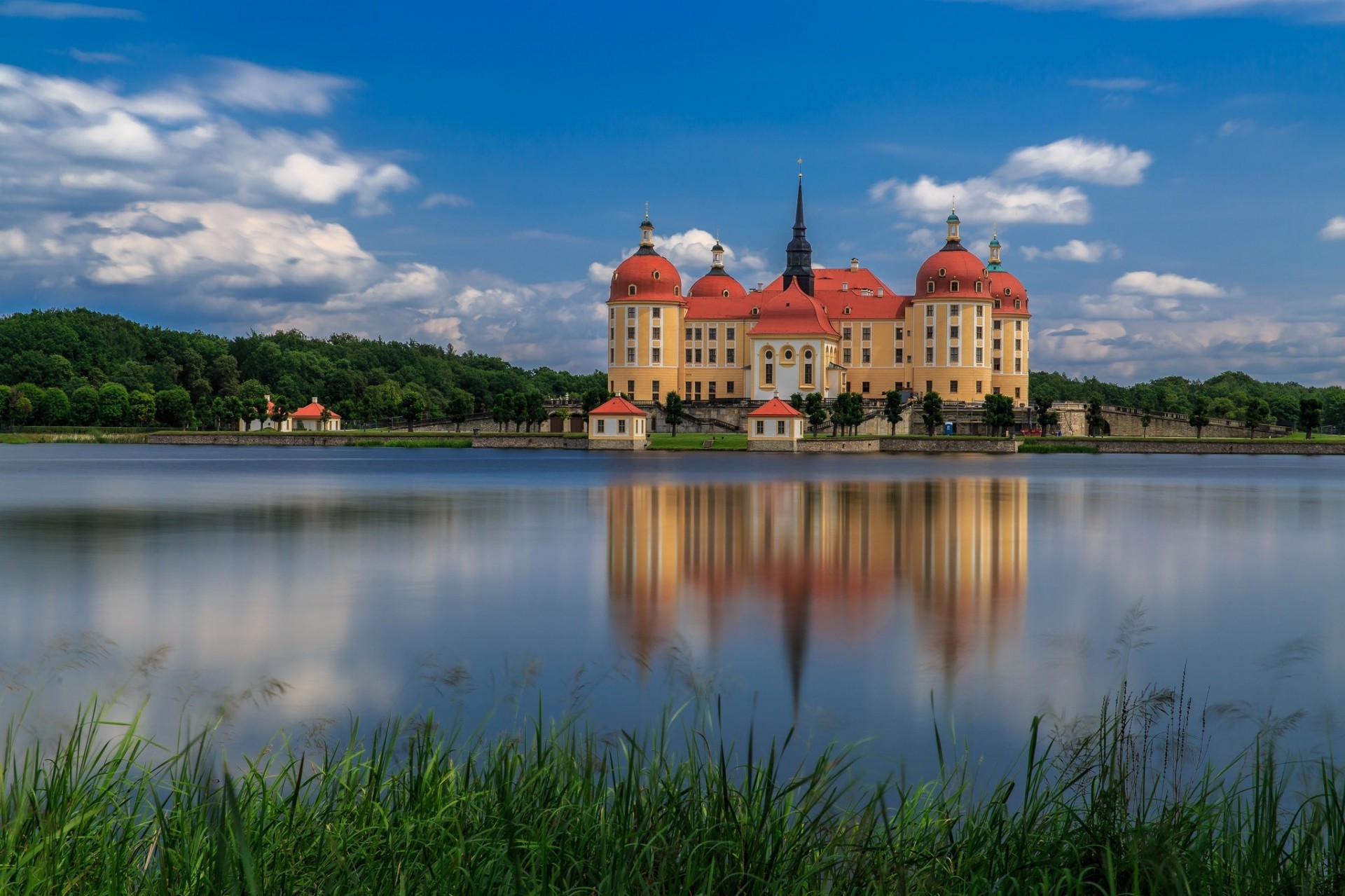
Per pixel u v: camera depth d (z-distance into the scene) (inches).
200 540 1945.1
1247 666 991.0
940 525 2208.4
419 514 2461.9
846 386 7677.2
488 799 476.7
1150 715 710.5
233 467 4709.6
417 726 699.4
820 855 438.6
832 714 816.3
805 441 6259.8
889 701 860.0
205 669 960.9
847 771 668.7
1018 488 3326.8
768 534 2046.0
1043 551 1820.9
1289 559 1736.0
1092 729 712.4
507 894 402.9
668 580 1488.7
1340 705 839.7
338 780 498.6
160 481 3654.0
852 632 1131.3
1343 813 454.0
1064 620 1205.1
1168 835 436.1
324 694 865.5
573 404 7746.1
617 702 835.4
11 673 929.5
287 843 434.6
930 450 6476.4
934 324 7436.0
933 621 1195.9
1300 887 418.3
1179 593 1400.1
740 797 475.2
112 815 472.1
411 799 475.5
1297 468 4758.9
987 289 7455.7
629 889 408.8
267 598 1344.7
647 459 5497.1
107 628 1153.4
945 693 882.8
